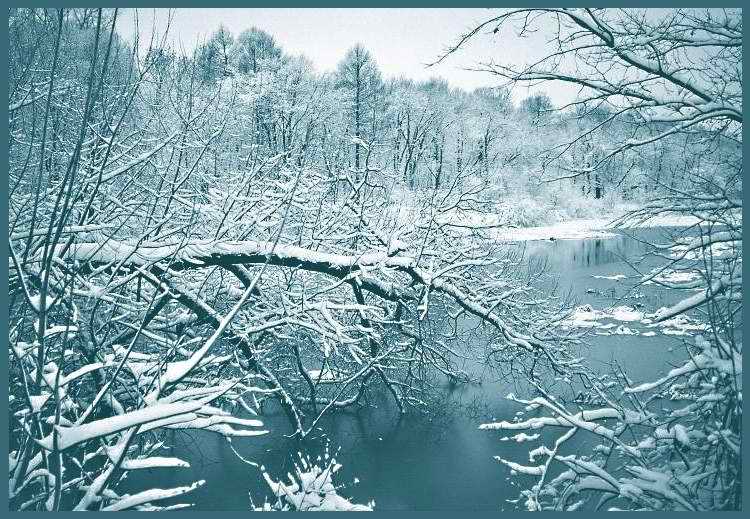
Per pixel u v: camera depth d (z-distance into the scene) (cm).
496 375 1275
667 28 507
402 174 1077
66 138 651
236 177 849
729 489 411
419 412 1102
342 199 1040
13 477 348
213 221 892
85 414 365
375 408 1137
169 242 731
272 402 1142
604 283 2095
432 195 1053
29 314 542
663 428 511
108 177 576
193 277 910
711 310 433
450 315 1055
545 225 4006
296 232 997
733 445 399
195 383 716
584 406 950
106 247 674
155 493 361
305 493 491
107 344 582
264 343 1031
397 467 893
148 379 521
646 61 503
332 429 1041
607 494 535
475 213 1185
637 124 531
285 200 821
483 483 840
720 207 518
